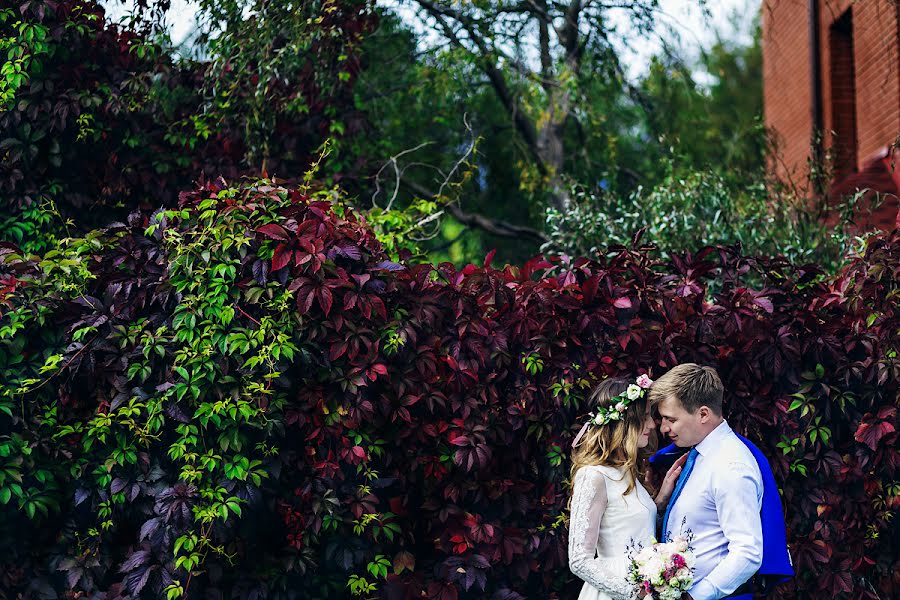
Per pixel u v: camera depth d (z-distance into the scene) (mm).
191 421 3725
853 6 8070
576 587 4086
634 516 3268
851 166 8344
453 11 8008
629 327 3988
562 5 8391
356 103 7691
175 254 3855
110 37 5438
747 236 6289
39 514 3771
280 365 3732
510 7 8219
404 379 3887
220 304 3723
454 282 4051
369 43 7930
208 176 5688
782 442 4039
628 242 6230
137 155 5539
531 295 4023
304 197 3979
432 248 9109
